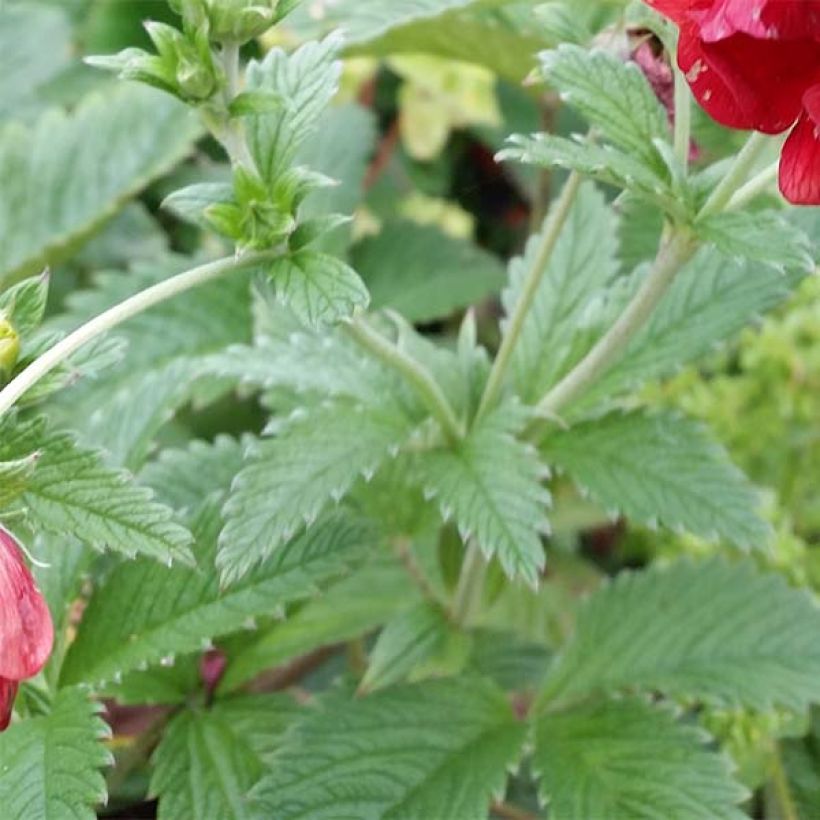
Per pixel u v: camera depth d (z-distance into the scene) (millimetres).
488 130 804
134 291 686
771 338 654
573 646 578
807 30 450
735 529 535
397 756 547
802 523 661
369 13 594
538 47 626
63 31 785
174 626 535
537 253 553
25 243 694
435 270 721
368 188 821
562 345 562
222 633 531
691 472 541
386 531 581
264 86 510
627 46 531
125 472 490
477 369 561
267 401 586
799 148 470
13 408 488
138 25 821
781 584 580
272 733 557
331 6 616
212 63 498
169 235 804
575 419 551
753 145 497
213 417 699
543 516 518
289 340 582
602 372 544
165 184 787
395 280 720
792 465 664
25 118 758
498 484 526
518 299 562
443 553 589
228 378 651
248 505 519
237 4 494
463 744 552
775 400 659
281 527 517
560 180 731
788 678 563
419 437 541
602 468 544
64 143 704
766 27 450
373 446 534
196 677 568
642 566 701
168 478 576
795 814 606
